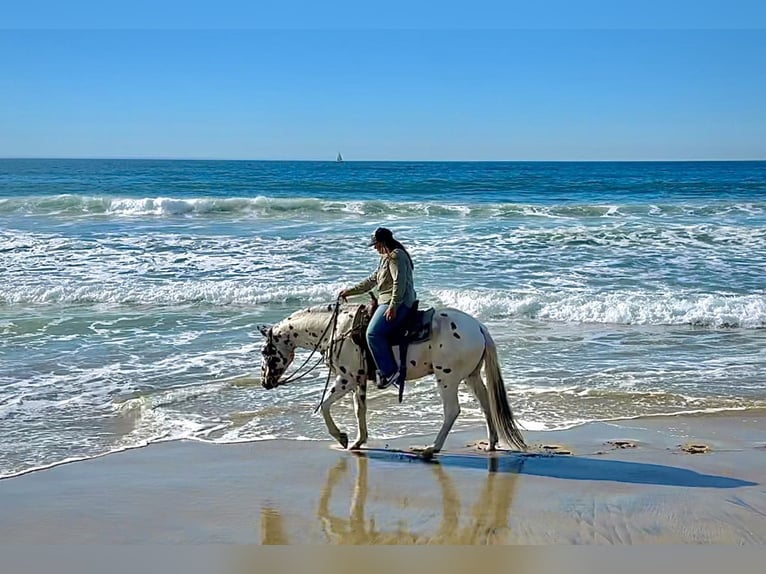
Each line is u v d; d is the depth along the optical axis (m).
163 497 6.65
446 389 7.74
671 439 8.30
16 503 6.53
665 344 12.44
